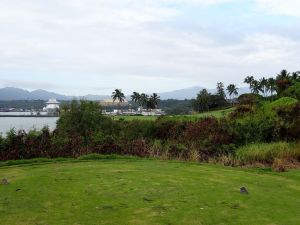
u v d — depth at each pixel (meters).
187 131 21.36
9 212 7.16
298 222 7.02
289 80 44.38
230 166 14.02
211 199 8.38
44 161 13.57
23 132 15.46
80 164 13.01
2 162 12.97
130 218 6.94
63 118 22.73
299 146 17.22
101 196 8.40
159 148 16.73
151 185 9.56
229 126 20.50
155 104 110.69
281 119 21.06
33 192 8.63
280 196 8.98
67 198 8.20
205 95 98.31
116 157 14.70
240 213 7.43
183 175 11.16
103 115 23.38
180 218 7.00
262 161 15.89
